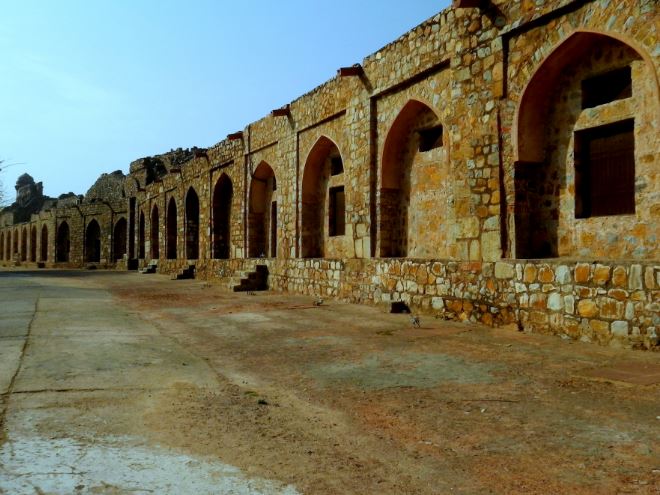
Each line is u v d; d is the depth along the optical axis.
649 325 6.13
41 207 61.47
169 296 14.53
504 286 8.12
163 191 28.95
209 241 22.22
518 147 8.05
